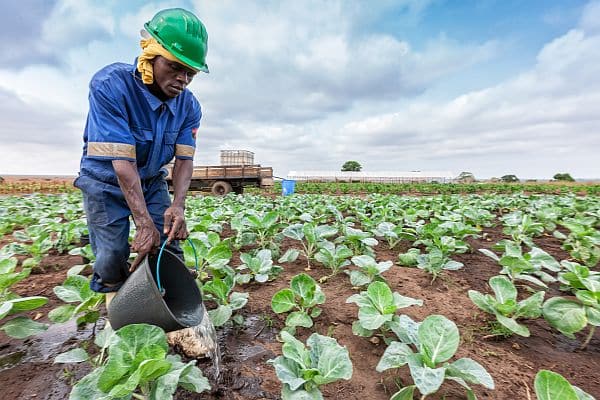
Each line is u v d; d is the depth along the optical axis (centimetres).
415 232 495
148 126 221
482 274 371
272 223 434
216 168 1806
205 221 489
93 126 200
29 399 181
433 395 179
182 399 179
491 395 180
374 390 188
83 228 501
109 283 240
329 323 259
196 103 262
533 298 234
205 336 211
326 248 358
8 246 406
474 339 236
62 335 253
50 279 370
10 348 235
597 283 238
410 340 180
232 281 271
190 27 195
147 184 254
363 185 2945
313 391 156
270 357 222
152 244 201
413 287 322
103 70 209
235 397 184
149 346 129
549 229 595
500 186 2588
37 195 1616
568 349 228
